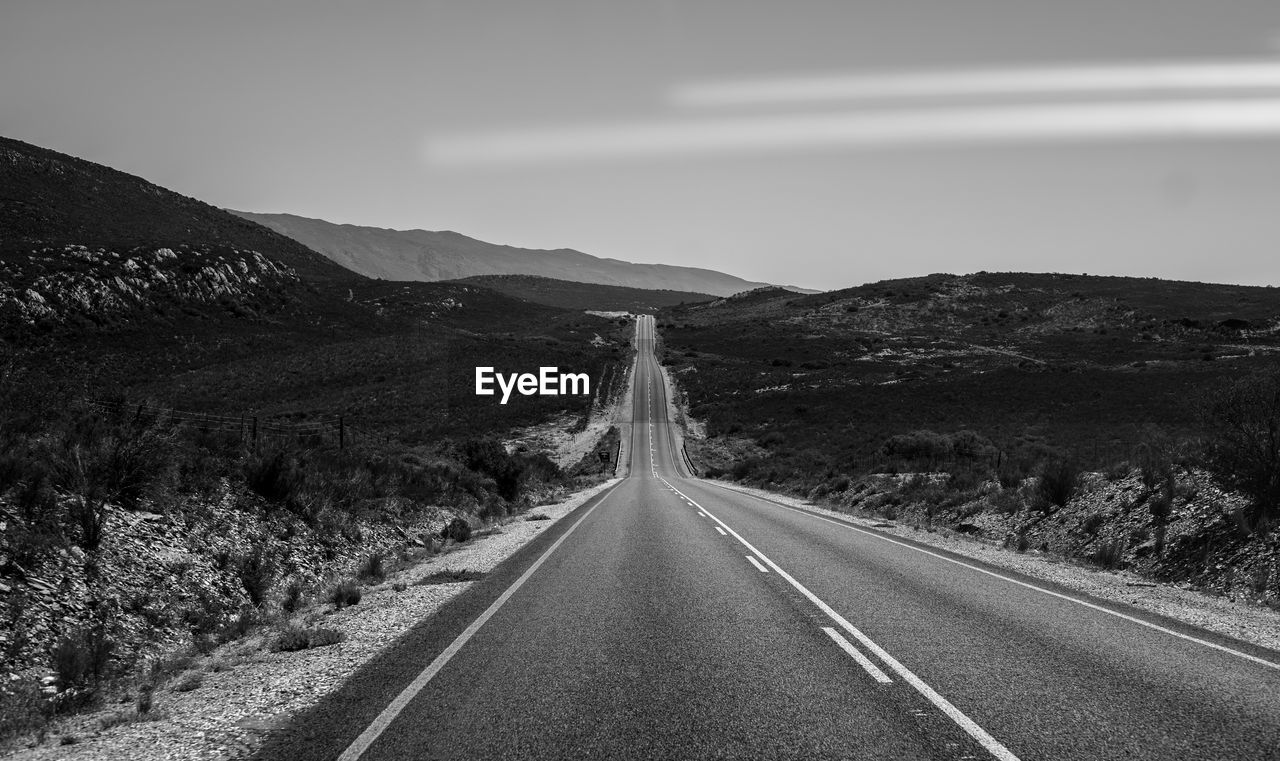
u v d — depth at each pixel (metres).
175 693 5.91
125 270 94.81
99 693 6.07
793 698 5.08
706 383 108.88
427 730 4.53
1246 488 10.63
